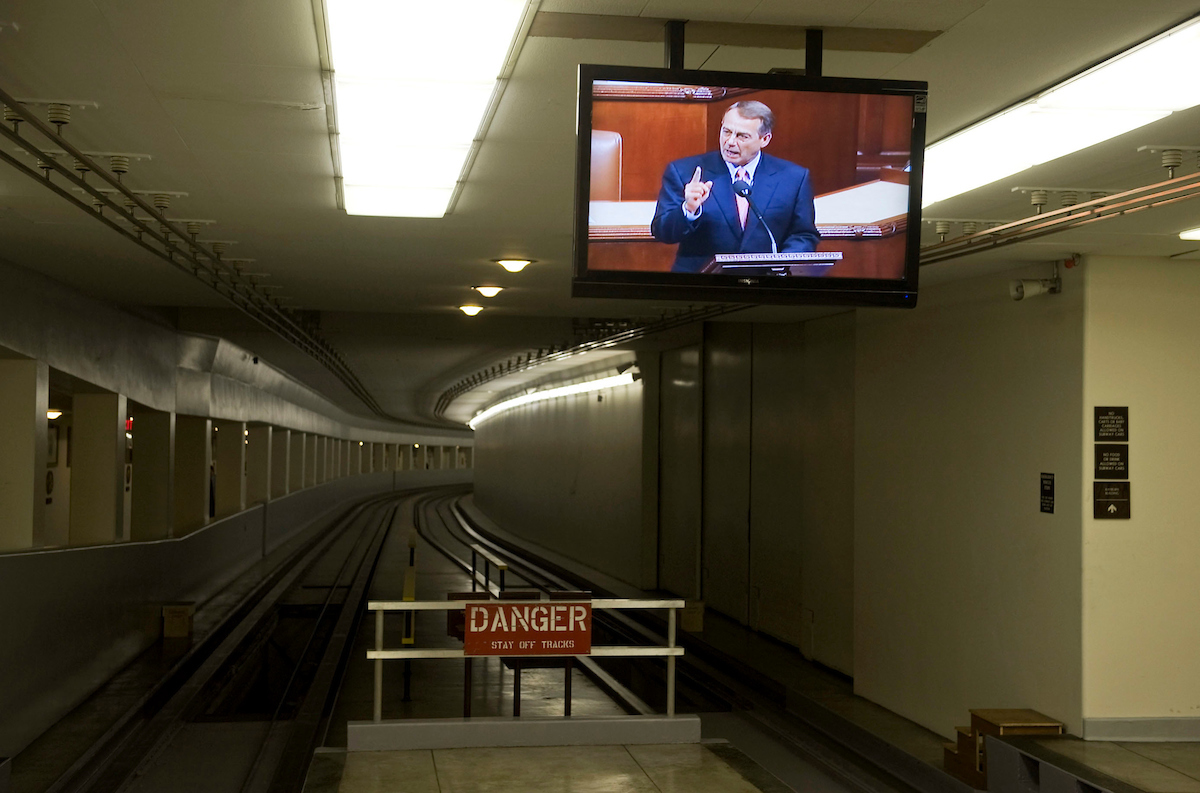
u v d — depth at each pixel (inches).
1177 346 289.7
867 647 385.4
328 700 409.4
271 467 1053.8
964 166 215.2
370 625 589.0
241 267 361.4
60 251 322.3
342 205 261.1
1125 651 282.8
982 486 323.3
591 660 489.4
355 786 217.8
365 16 145.3
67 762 297.4
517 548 982.4
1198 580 287.9
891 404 376.2
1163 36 150.1
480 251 326.0
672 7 143.6
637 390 685.9
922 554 354.0
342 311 527.2
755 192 153.1
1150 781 245.8
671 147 151.2
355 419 1708.9
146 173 230.5
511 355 719.7
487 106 181.9
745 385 539.8
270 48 156.8
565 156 213.3
